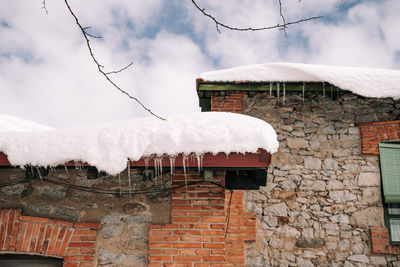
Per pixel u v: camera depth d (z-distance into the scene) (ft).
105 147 8.14
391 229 16.25
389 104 17.51
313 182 16.67
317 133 17.38
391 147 17.12
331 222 16.16
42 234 9.47
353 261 15.67
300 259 15.71
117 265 9.47
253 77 17.53
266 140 7.86
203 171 9.22
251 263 15.66
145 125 8.52
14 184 9.86
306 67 17.22
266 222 16.16
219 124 8.25
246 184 10.19
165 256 9.42
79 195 9.91
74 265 9.33
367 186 16.62
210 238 9.58
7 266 9.75
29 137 8.57
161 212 9.87
